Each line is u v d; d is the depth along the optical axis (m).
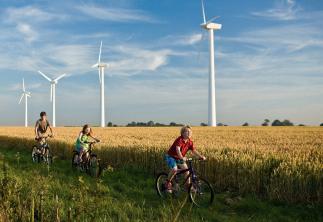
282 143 21.31
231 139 25.27
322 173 10.88
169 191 11.51
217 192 12.69
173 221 7.13
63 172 16.33
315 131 39.94
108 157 18.58
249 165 12.34
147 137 27.67
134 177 15.24
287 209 10.57
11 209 7.38
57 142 24.12
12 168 15.74
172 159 11.45
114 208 9.36
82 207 7.69
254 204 10.78
